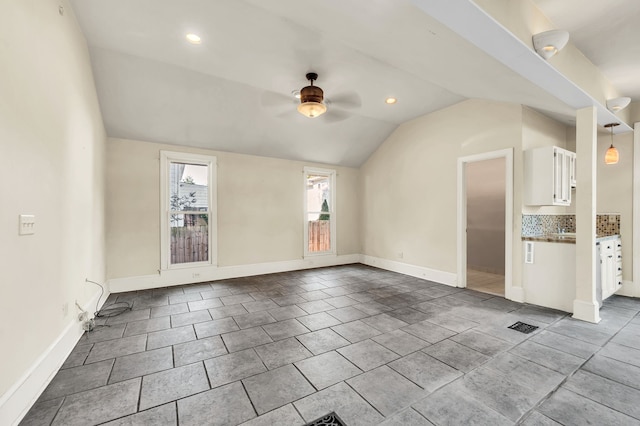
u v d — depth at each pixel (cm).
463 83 304
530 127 359
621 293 384
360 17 199
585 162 291
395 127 516
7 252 142
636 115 372
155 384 182
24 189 158
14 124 148
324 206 604
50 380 184
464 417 152
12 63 146
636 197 373
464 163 412
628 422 148
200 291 396
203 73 324
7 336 142
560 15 213
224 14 224
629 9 207
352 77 331
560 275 321
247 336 254
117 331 263
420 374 193
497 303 345
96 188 317
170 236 432
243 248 489
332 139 507
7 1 141
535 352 223
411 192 491
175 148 430
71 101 228
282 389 177
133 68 306
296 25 236
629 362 208
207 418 151
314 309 325
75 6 221
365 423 148
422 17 186
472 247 557
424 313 312
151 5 217
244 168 489
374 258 578
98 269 327
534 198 344
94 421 149
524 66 218
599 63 279
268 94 372
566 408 159
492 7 167
